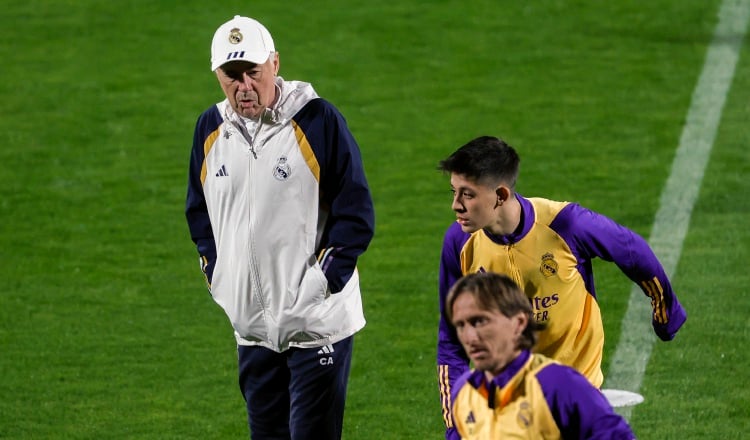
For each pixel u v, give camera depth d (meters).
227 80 19.33
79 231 39.19
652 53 53.72
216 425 26.69
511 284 13.70
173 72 52.75
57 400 28.06
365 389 28.33
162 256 37.31
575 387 13.66
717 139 45.03
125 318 33.00
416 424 26.47
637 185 41.28
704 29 56.12
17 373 29.56
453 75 52.22
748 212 38.62
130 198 41.69
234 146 20.02
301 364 20.50
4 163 44.47
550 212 18.11
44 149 45.69
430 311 32.94
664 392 27.34
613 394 27.31
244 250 20.17
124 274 36.03
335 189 20.11
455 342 18.73
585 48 54.47
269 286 20.20
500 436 14.00
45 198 41.72
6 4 60.25
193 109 49.28
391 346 30.77
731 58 52.84
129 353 30.77
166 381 29.11
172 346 31.17
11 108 49.50
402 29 56.94
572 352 18.73
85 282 35.47
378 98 50.19
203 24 57.69
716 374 28.16
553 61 53.25
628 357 29.25
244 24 19.44
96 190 42.28
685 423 25.77
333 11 59.12
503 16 58.12
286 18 58.41
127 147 45.94
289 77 52.31
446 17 58.12
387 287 34.53
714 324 30.88
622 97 49.41
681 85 50.38
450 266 18.88
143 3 60.25
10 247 38.00
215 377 29.31
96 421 26.92
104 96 50.50
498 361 13.75
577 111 48.25
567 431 13.78
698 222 37.97
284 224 19.94
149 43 55.78
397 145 45.75
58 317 33.09
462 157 17.31
